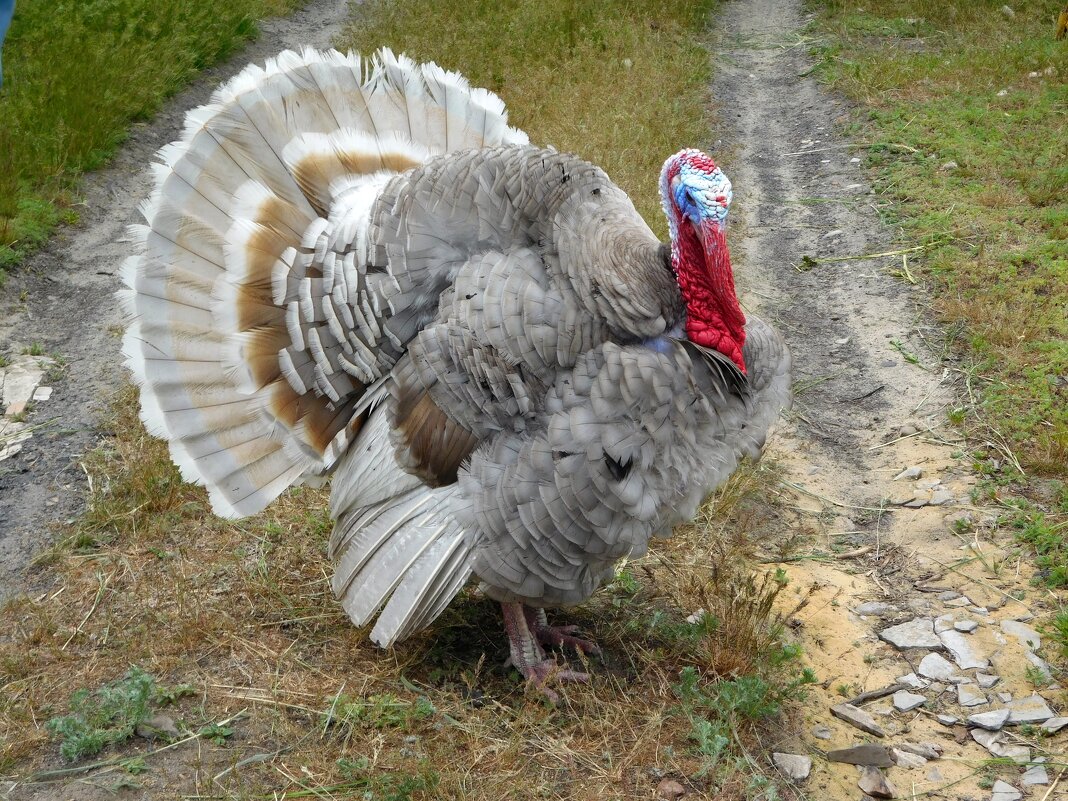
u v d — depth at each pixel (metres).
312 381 1.87
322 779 1.74
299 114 2.02
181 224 1.91
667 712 1.86
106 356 2.65
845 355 2.71
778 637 2.00
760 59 4.96
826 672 1.96
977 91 4.14
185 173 1.92
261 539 2.16
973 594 2.09
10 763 1.75
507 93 4.05
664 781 1.76
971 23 5.12
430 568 1.79
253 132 1.97
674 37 4.99
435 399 1.78
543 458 1.74
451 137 2.12
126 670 1.90
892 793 1.77
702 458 1.84
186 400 1.90
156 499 2.22
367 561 1.85
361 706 1.83
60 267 2.97
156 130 3.86
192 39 4.34
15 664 1.89
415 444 1.80
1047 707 1.89
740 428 1.89
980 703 1.90
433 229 1.80
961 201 3.26
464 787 1.73
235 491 1.89
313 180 1.98
